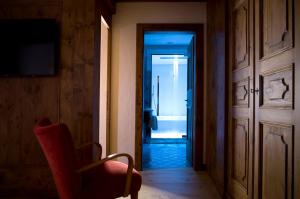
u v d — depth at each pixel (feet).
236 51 7.44
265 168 5.36
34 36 8.61
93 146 8.54
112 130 11.57
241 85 6.95
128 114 11.58
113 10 11.38
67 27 8.69
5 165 8.70
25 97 8.71
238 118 7.14
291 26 4.29
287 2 4.44
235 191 7.25
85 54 8.65
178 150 16.48
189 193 8.67
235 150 7.36
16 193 8.64
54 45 8.55
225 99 8.19
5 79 8.75
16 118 8.71
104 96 11.39
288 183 4.35
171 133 25.12
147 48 19.58
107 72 11.30
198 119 11.57
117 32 11.68
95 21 8.77
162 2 11.70
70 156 4.94
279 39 4.76
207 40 11.40
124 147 11.52
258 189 5.62
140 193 8.64
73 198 4.94
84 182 5.64
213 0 10.14
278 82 4.78
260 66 5.61
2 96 8.75
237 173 7.16
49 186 8.57
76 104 8.62
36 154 8.65
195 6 11.70
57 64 8.62
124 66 11.62
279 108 4.69
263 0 5.55
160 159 13.75
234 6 7.55
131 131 11.55
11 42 8.66
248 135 6.33
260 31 5.63
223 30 8.41
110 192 5.51
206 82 11.54
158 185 9.46
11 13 8.82
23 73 8.61
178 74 32.73
